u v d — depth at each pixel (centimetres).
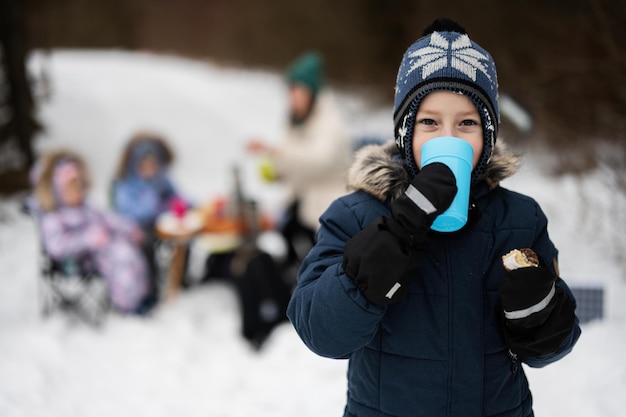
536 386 302
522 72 763
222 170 884
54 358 378
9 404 328
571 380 299
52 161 434
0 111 787
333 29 1499
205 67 1594
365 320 133
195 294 495
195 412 335
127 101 1055
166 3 2042
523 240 150
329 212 155
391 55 1389
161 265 524
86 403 339
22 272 524
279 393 343
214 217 488
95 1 1927
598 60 584
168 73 1270
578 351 319
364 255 130
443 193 129
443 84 144
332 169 486
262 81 1420
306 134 500
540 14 777
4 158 788
